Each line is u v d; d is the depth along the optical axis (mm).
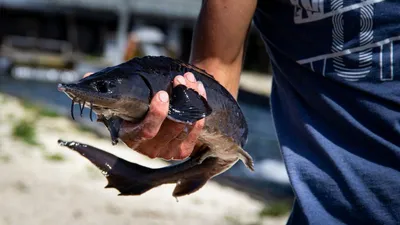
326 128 1425
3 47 17562
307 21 1411
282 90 1482
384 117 1374
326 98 1410
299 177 1430
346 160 1397
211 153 1366
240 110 1356
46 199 3635
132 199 3926
